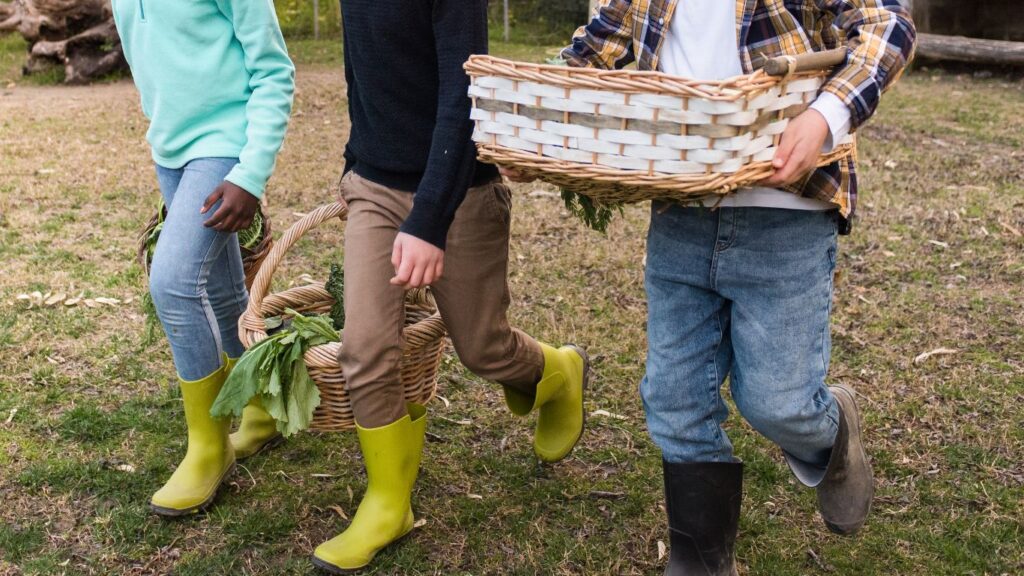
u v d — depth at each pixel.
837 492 2.54
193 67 2.70
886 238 5.39
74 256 5.05
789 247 2.13
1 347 3.99
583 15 14.17
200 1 2.66
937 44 11.16
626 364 3.98
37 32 10.83
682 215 2.21
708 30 2.08
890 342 4.15
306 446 3.32
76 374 3.79
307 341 2.73
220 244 2.79
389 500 2.70
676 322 2.30
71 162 6.95
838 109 1.85
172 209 2.76
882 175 6.65
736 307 2.23
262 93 2.72
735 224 2.13
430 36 2.42
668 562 2.49
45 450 3.25
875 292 4.69
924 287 4.75
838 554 2.75
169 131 2.75
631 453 3.31
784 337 2.18
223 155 2.74
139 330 4.20
